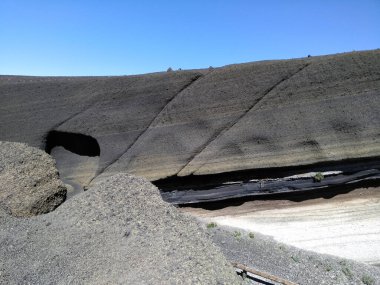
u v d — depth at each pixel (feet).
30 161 45.55
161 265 23.27
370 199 47.85
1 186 41.39
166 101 58.23
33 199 40.63
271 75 53.93
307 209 48.70
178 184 55.42
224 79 56.13
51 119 62.75
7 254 30.07
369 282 31.07
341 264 34.30
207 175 53.72
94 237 28.89
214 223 46.75
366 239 40.09
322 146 50.14
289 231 43.78
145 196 31.78
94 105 61.72
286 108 52.49
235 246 37.22
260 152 52.16
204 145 54.65
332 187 49.49
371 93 49.90
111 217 30.40
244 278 29.32
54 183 43.75
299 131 51.29
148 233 27.17
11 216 37.86
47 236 31.58
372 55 50.83
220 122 54.75
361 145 48.96
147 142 57.41
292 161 50.83
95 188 35.81
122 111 60.08
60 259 27.86
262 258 34.50
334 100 50.96
